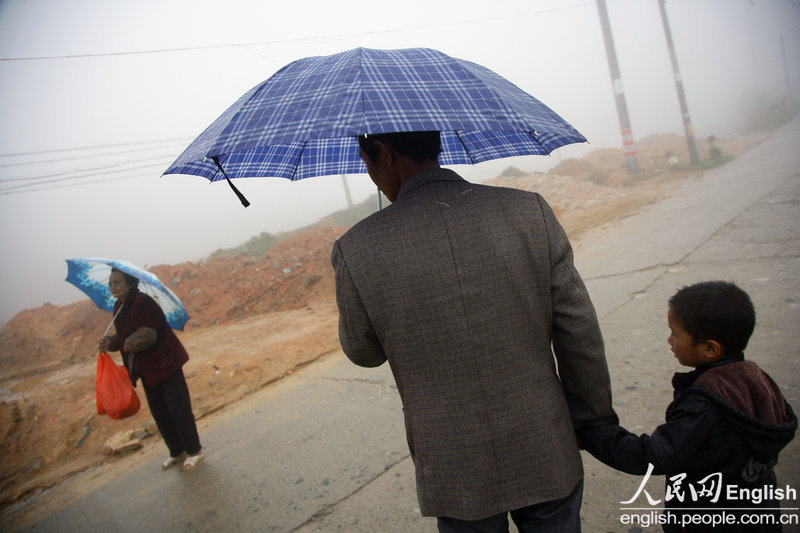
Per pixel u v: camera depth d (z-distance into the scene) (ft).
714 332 4.41
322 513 9.28
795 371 9.78
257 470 11.66
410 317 3.68
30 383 26.99
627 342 13.38
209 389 19.25
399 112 3.44
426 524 8.29
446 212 3.73
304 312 32.12
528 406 3.69
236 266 44.32
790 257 16.80
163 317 12.32
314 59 4.81
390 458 10.69
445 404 3.73
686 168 60.29
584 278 21.62
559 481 3.73
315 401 15.30
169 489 11.91
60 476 15.11
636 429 9.25
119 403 12.17
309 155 6.41
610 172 71.61
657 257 21.71
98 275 13.44
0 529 12.59
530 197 3.90
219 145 3.76
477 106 3.64
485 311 3.62
